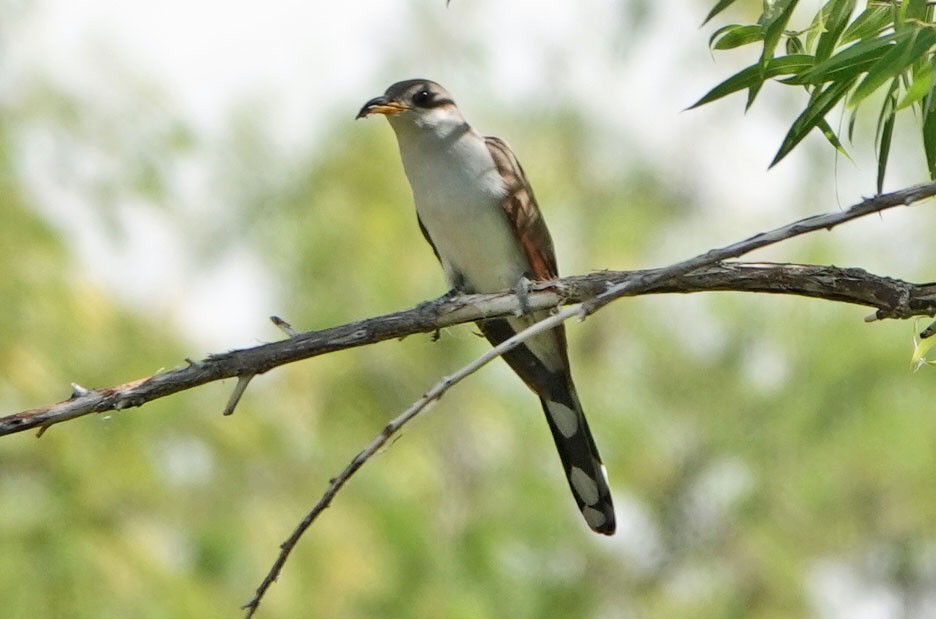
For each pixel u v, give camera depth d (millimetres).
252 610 4961
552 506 14359
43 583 10781
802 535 15680
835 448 14781
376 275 14156
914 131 14492
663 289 6227
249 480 11742
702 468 15750
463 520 13656
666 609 15781
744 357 15523
